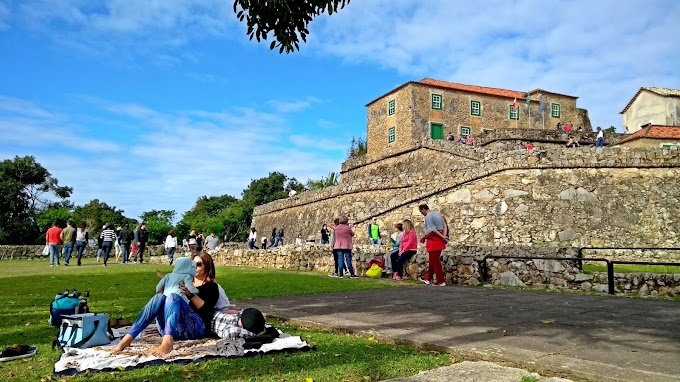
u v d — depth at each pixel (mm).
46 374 4375
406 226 14289
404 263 14672
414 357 4992
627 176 19750
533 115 48531
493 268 13102
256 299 9852
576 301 9367
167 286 5578
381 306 8648
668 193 19125
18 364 4785
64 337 5316
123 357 4730
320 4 8578
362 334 6191
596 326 6551
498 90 50406
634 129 49062
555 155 20359
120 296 10383
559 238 19344
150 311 5332
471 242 20812
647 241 18625
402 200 23672
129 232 25359
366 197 30219
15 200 53781
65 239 22672
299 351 5250
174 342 5465
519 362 4621
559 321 6965
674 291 10570
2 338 6078
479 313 7773
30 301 9734
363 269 15977
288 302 9305
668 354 4898
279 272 17219
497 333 6051
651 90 46875
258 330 5594
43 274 16719
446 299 9664
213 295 5883
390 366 4590
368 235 23984
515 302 9188
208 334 5742
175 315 5320
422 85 44250
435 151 34406
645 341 5543
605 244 18875
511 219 20219
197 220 62594
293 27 8953
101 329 5367
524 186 20422
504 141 36656
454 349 5148
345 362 4758
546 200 19969
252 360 4836
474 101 46062
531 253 13492
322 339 5957
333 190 32938
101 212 64812
